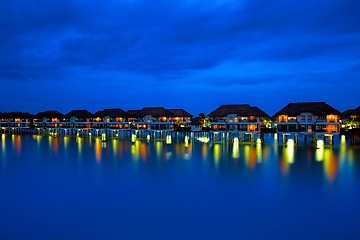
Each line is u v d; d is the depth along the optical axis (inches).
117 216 872.9
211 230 773.3
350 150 2310.5
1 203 996.6
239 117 2992.1
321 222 821.9
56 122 4493.1
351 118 3048.7
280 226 795.4
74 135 4313.5
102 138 3806.6
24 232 762.8
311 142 2925.7
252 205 967.0
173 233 757.3
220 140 3235.7
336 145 2677.2
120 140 3494.1
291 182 1269.7
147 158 1989.4
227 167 1628.9
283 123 2706.7
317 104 2662.4
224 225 804.0
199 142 3139.8
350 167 1592.0
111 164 1752.0
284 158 1929.1
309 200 1014.4
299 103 2738.7
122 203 994.1
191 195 1086.4
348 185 1210.0
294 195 1077.1
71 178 1374.3
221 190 1152.8
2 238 728.3
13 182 1296.8
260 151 2308.1
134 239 726.5
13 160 1931.6
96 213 898.1
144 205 972.6
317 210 915.4
